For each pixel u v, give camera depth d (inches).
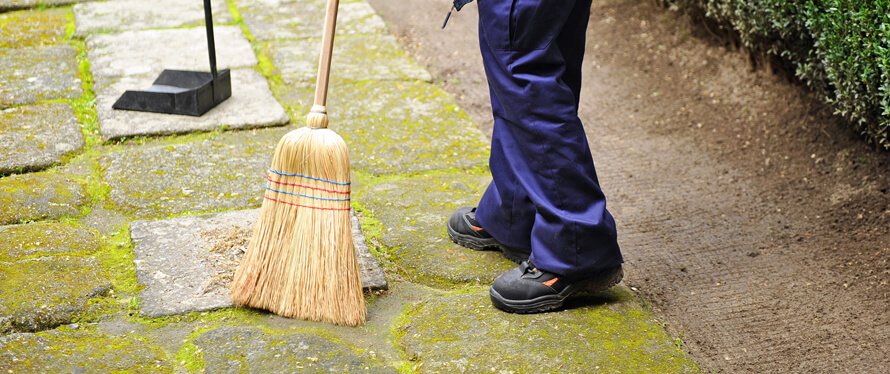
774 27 143.3
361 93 162.4
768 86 159.0
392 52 181.9
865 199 127.3
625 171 141.1
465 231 115.1
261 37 186.1
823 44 129.5
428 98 161.9
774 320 104.7
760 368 96.9
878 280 110.8
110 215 121.6
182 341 96.3
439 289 108.4
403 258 113.6
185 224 117.9
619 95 166.4
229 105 154.7
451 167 138.6
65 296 101.8
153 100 149.8
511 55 97.6
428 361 93.4
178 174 131.8
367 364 92.7
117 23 188.9
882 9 117.0
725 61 169.9
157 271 107.5
